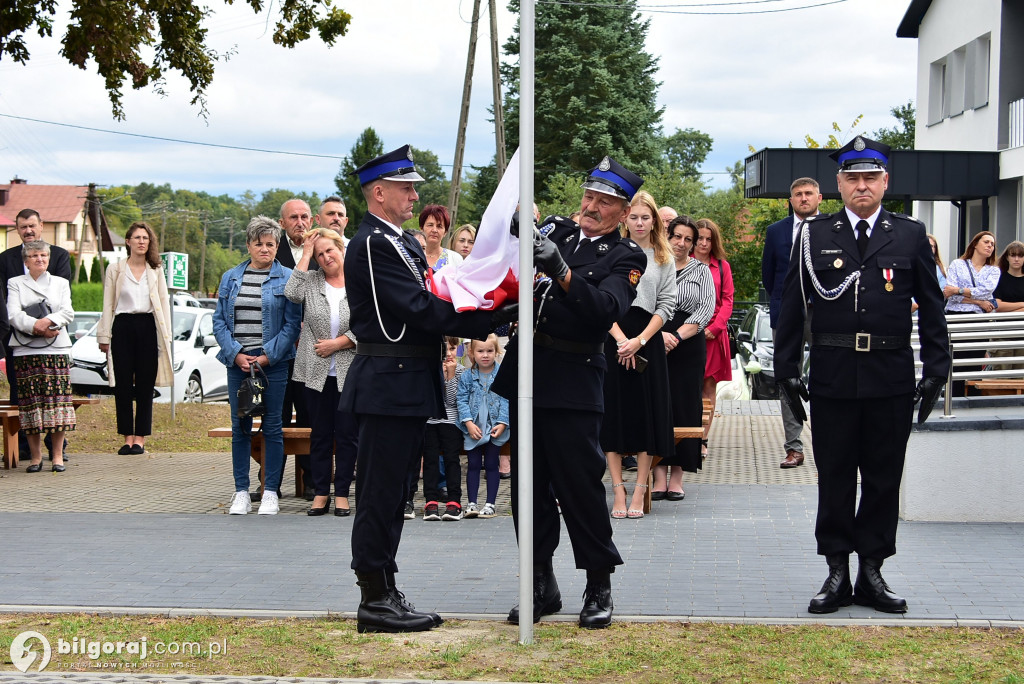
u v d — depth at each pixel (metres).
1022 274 11.20
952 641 5.12
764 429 12.91
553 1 45.72
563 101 45.31
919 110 30.11
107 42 13.98
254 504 9.08
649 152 46.41
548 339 5.42
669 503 8.72
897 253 5.68
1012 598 5.83
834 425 5.71
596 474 5.44
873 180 5.64
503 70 44.72
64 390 10.99
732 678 4.63
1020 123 22.89
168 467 11.39
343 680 4.54
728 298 10.24
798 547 7.14
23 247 10.97
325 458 8.57
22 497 9.48
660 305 7.84
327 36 15.85
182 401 19.03
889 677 4.62
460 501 8.47
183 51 15.16
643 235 7.82
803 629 5.35
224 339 8.48
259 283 8.58
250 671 4.78
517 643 5.14
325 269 8.38
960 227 25.67
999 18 24.14
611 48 45.88
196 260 117.75
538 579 5.62
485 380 8.38
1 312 10.10
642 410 7.88
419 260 5.52
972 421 7.72
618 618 5.53
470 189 57.28
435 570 6.64
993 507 7.75
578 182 41.94
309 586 6.26
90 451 12.75
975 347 7.90
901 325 5.67
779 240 9.89
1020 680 4.48
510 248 5.29
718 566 6.64
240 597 6.01
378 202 5.58
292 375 9.07
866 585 5.70
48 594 6.09
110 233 90.56
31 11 13.84
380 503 5.40
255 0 15.59
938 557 6.73
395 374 5.42
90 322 20.64
